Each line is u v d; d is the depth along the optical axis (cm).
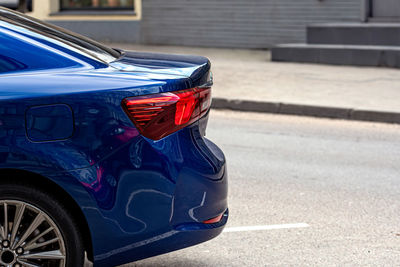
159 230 360
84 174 345
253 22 1909
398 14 1694
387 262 466
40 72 358
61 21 2072
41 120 343
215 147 411
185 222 368
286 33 1873
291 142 882
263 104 1116
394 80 1345
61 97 346
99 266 359
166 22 1997
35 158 340
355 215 573
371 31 1606
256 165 747
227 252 477
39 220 351
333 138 917
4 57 358
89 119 347
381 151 840
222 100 1141
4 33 367
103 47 423
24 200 348
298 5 1847
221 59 1684
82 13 2048
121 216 352
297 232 523
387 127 1012
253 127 987
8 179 349
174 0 1980
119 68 376
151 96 356
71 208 358
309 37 1691
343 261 465
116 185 350
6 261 355
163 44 2011
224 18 1939
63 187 343
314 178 696
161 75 370
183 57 430
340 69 1503
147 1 2003
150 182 355
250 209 581
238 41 1936
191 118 369
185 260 459
